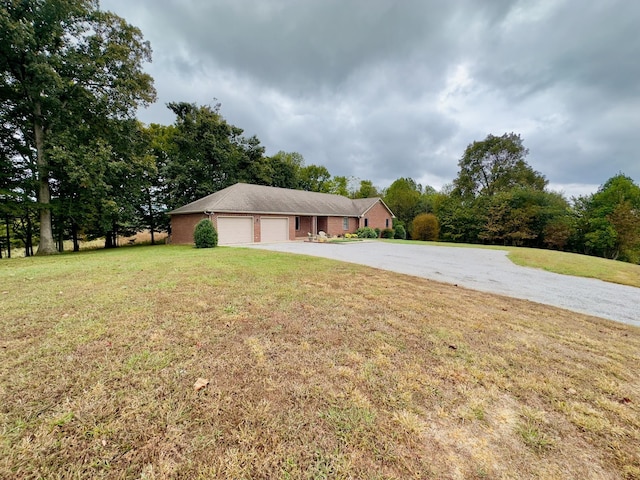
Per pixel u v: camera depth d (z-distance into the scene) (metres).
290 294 5.03
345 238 24.16
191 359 2.72
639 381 2.68
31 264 8.68
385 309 4.41
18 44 11.39
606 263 12.30
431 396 2.29
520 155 31.25
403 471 1.61
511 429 1.97
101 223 17.80
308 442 1.78
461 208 30.23
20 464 1.57
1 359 2.64
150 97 16.20
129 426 1.85
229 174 27.06
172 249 14.27
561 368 2.86
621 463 1.72
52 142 13.23
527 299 5.92
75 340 3.06
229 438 1.79
